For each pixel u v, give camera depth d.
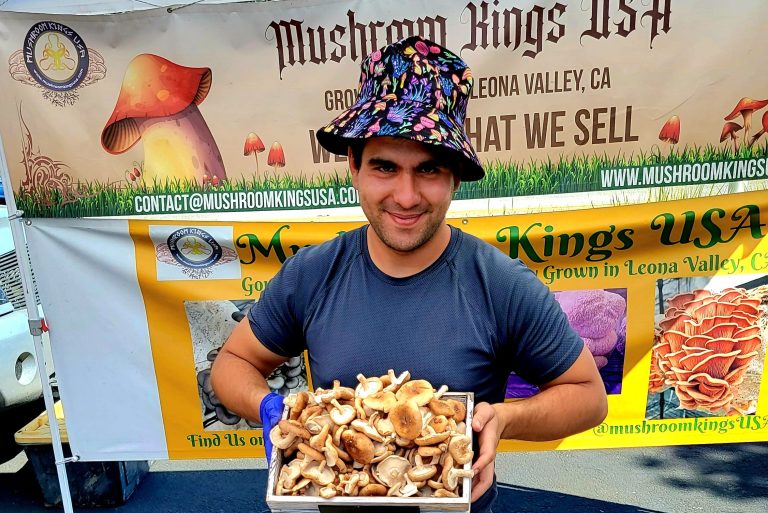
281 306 1.49
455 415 1.19
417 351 1.32
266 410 1.41
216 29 2.45
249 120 2.53
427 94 1.25
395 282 1.35
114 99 2.53
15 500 3.51
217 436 2.87
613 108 2.44
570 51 2.39
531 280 1.36
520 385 2.73
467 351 1.32
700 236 2.54
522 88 2.43
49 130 2.55
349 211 2.60
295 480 1.18
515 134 2.48
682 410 2.72
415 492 1.12
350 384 1.35
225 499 3.39
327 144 1.43
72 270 2.70
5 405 3.72
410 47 1.27
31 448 3.28
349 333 1.36
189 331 2.76
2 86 2.51
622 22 2.35
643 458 3.60
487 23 2.38
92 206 2.64
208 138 2.56
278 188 2.60
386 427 1.17
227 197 2.61
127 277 2.71
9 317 3.76
